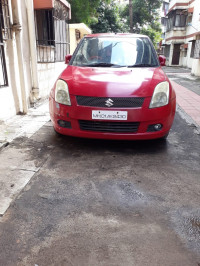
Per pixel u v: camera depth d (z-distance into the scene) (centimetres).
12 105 495
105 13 2072
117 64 411
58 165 312
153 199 246
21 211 225
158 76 365
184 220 217
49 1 560
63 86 342
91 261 174
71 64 423
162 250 184
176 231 204
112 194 253
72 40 1151
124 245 188
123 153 350
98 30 2067
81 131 335
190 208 234
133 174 293
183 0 2533
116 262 174
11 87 486
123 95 319
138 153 351
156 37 3016
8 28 464
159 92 332
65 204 236
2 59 448
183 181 280
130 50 432
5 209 227
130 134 330
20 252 180
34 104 589
